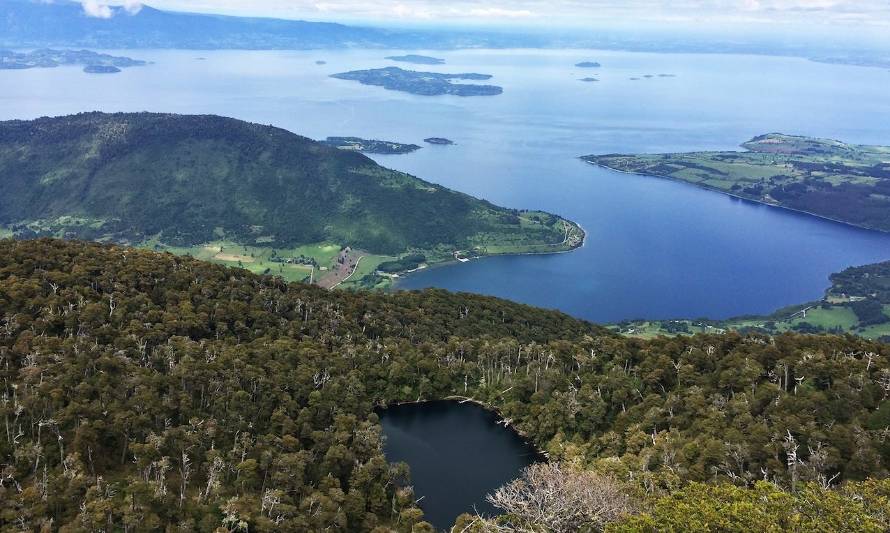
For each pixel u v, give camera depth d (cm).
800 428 11412
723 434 12106
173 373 13338
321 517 10788
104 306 15288
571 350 17562
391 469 12600
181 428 11812
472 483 13500
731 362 14875
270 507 10650
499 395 16738
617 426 14075
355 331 18450
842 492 8362
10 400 11581
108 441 11431
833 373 13338
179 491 10875
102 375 12619
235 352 14762
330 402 14275
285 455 11869
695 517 6988
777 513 7162
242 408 13000
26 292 14800
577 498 8756
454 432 15638
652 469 11912
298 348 16062
